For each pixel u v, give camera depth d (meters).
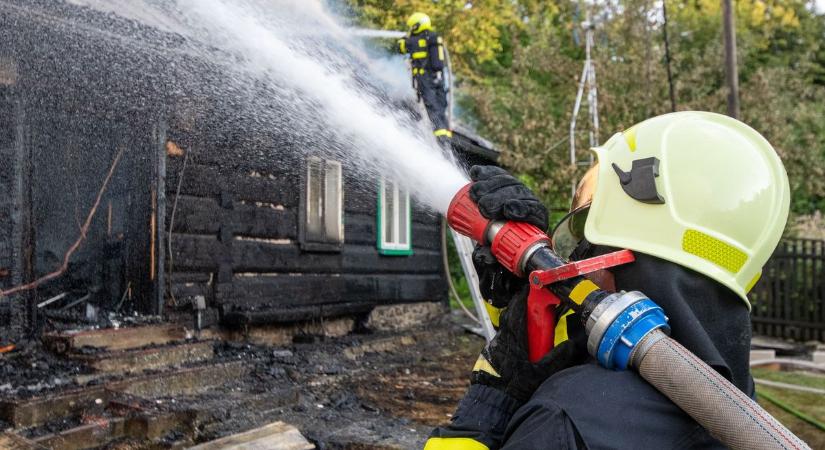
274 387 5.54
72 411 4.20
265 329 7.27
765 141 1.24
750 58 22.64
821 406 6.22
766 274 11.39
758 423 0.88
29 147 5.17
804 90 20.05
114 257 6.41
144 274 6.21
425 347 8.70
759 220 1.16
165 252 6.27
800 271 11.20
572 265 1.09
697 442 1.00
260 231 7.23
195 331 6.43
